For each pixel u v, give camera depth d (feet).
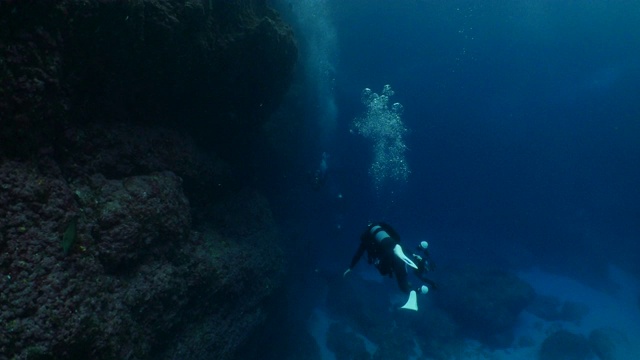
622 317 51.93
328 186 65.41
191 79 18.71
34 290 8.84
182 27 15.60
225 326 19.39
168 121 19.25
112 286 12.35
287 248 43.47
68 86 12.59
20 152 10.28
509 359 41.88
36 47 10.25
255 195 28.35
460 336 44.65
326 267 55.16
